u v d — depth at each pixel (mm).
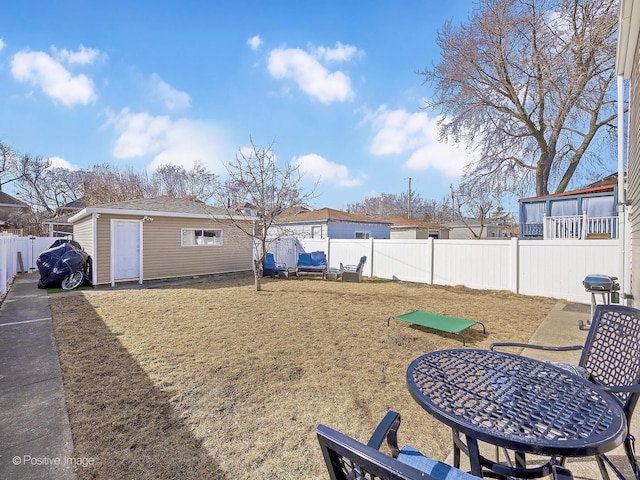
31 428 2469
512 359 1878
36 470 2014
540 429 1202
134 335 4812
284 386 3182
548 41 12195
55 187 28375
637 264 4336
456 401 1404
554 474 1047
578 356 3973
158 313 6195
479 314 6215
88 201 24484
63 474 1981
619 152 5625
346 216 20750
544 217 9727
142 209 10664
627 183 5617
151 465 2068
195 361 3811
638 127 3883
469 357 1899
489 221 25812
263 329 5137
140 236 10586
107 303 7129
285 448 2250
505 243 8680
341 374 3467
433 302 7344
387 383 3262
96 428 2471
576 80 11766
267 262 12227
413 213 39500
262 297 7930
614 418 1267
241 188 9398
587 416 1288
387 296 8102
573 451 1072
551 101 13102
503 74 13578
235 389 3117
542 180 14578
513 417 1281
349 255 12586
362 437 2387
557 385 1559
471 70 13930
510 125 14828
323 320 5707
